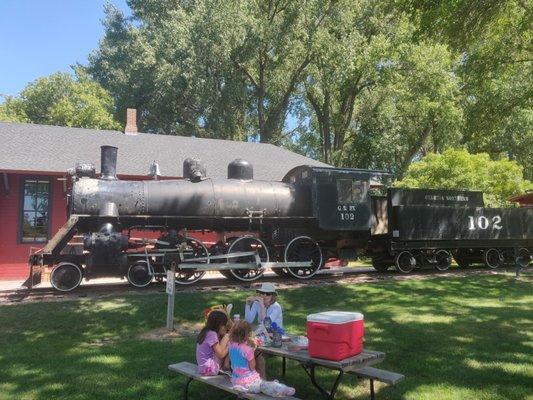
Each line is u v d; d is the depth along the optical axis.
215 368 4.43
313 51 28.72
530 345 6.51
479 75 20.62
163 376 5.30
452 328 7.46
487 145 34.09
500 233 16.47
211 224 12.73
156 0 36.25
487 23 16.56
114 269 10.88
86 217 11.27
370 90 31.36
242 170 13.30
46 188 14.96
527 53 20.89
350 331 4.30
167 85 31.25
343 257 14.16
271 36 28.59
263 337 4.91
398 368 5.59
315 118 38.34
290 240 13.39
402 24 26.16
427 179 20.94
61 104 36.03
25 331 7.46
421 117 30.08
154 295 10.10
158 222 12.22
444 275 13.88
